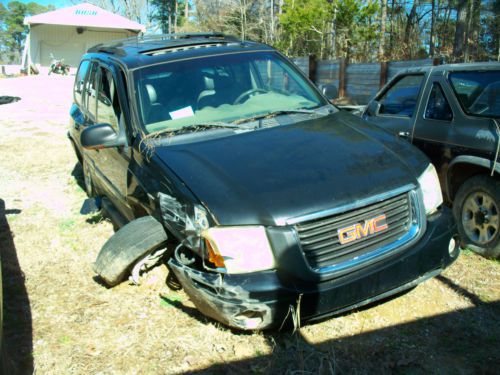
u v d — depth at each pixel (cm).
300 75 512
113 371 322
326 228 315
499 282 399
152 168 384
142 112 435
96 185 607
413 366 312
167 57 479
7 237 555
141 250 382
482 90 453
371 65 1306
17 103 1794
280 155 363
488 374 301
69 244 529
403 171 352
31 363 332
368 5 2045
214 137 402
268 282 305
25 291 430
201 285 322
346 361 318
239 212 315
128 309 391
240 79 475
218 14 3353
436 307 371
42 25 3369
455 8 2262
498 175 424
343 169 344
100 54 587
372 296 326
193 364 324
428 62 1116
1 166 880
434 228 351
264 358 325
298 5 2286
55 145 1038
